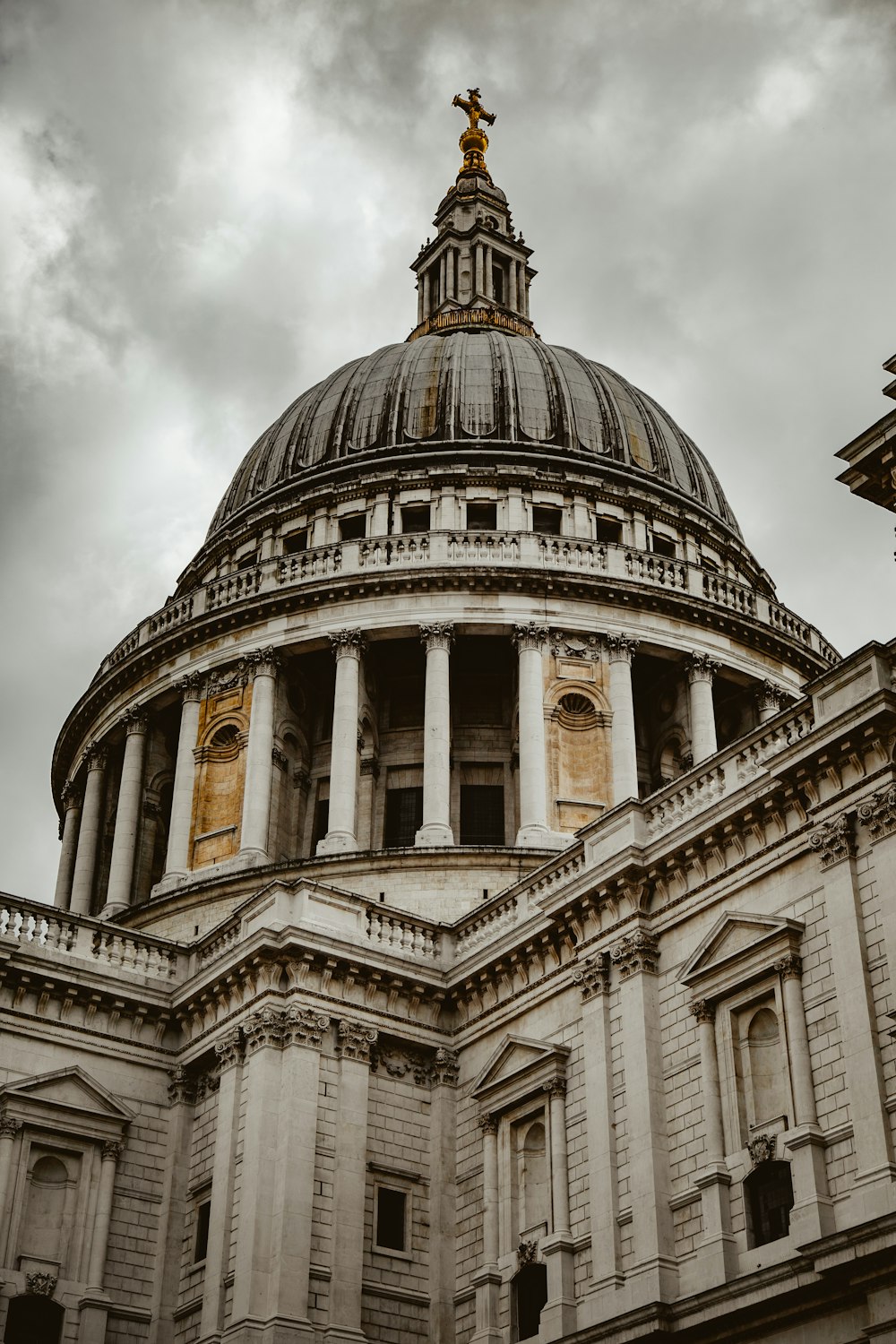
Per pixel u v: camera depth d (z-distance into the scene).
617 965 46.62
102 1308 48.34
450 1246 49.47
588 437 81.81
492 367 84.19
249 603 72.50
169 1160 51.41
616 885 46.75
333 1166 48.44
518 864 63.62
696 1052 43.41
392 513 77.25
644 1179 42.84
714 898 44.69
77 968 52.03
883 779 40.59
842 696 42.47
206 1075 52.34
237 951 51.25
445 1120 51.16
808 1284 37.25
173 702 75.31
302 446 83.81
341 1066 50.03
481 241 97.62
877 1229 35.81
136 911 67.06
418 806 70.75
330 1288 46.56
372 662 72.62
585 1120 46.03
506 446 79.88
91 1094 51.06
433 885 63.19
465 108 107.06
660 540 79.88
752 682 74.19
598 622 71.38
